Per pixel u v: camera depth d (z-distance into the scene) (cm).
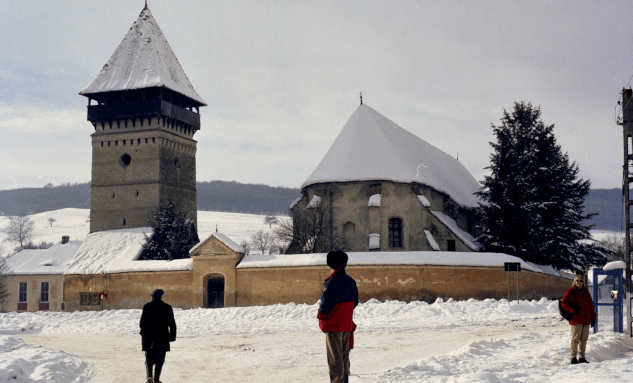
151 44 6738
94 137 6575
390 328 2675
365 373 1489
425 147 7106
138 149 6425
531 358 1587
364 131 5659
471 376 1217
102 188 6494
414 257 4203
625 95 2136
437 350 1930
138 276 4862
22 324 3628
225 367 1662
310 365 1650
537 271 4416
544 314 3103
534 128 5962
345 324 1028
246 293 4419
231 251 4469
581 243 5822
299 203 5600
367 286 4194
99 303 5053
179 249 5638
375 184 5238
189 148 6956
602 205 16650
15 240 17175
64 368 1559
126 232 5941
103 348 2206
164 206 6362
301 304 3872
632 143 2114
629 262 2062
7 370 1396
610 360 1544
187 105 7162
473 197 7069
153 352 1377
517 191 5009
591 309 1522
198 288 4559
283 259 4403
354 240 5238
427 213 5319
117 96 6669
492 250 5047
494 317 3009
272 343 2211
